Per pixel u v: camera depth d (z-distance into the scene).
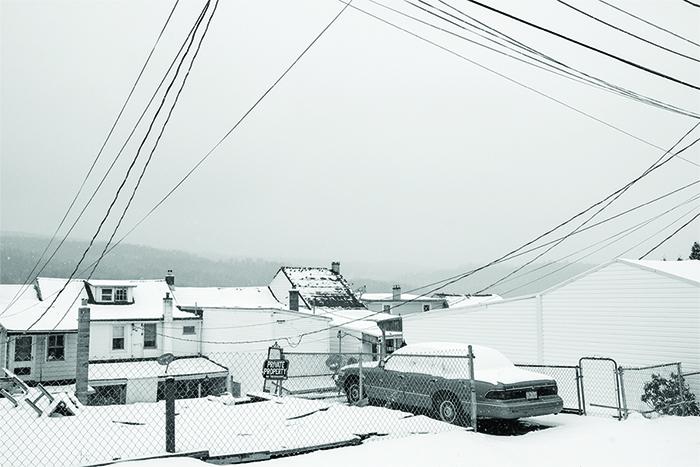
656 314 16.34
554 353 19.05
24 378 27.36
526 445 8.42
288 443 8.34
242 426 9.62
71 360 28.86
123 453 7.61
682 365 15.56
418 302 50.78
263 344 32.53
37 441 8.30
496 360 11.32
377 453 7.62
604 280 17.78
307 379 31.05
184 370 29.55
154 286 36.50
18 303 30.86
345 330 34.47
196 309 34.38
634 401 16.33
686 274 16.05
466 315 22.33
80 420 10.01
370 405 12.64
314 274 45.03
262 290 44.88
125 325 31.20
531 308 20.00
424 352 12.12
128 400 27.27
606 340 17.55
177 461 6.84
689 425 9.96
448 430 9.47
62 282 34.25
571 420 11.10
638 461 7.66
